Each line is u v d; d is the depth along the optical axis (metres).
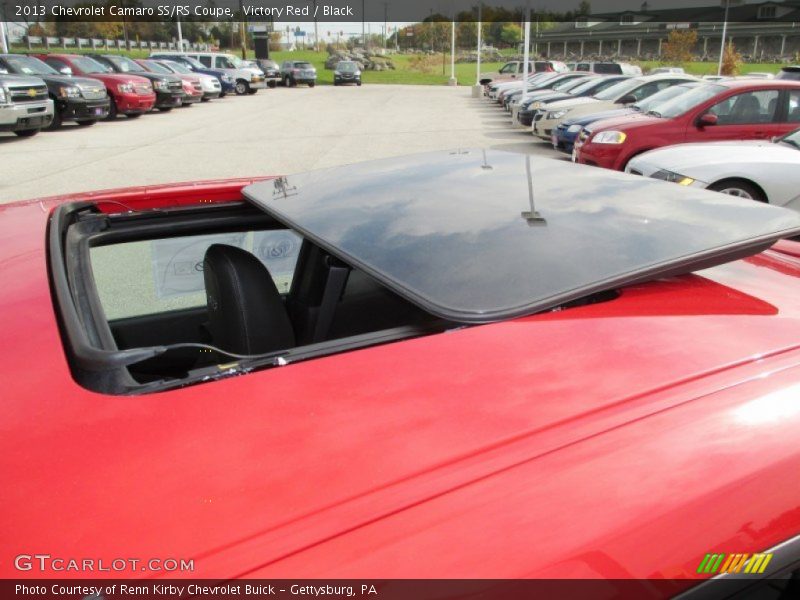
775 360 1.26
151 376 1.74
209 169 11.34
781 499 1.06
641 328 1.30
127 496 0.90
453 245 1.49
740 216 1.63
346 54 74.38
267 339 1.84
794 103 9.05
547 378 1.15
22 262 1.57
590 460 1.01
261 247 2.46
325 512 0.90
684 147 7.35
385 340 1.32
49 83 16.91
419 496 0.93
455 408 1.07
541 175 2.00
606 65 31.30
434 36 97.38
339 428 1.02
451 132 17.47
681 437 1.07
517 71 36.75
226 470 0.94
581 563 0.92
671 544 0.98
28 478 0.92
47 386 1.09
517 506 0.94
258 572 0.83
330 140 15.55
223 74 33.69
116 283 2.33
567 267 1.40
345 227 1.62
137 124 19.20
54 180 10.15
